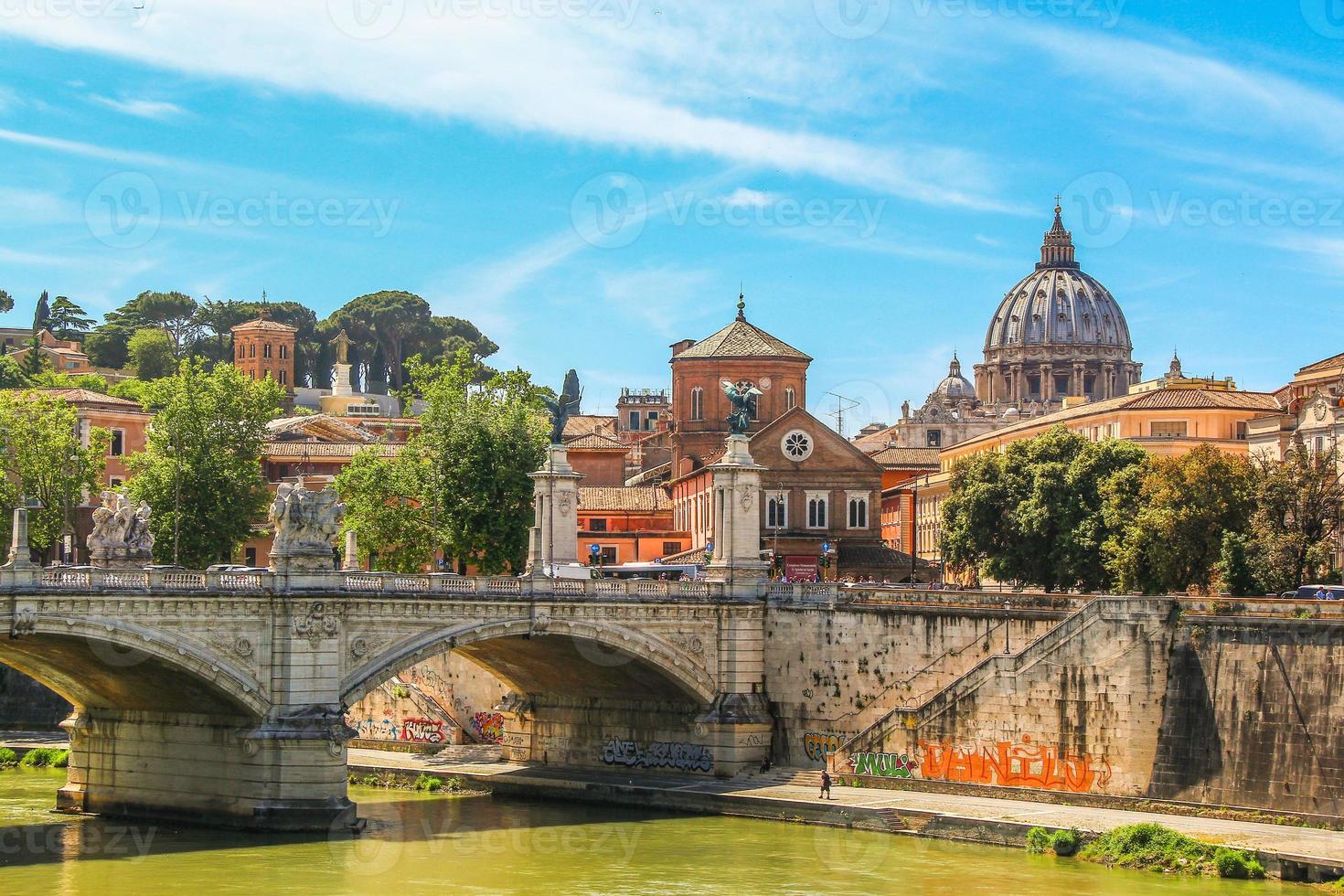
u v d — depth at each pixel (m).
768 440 159.38
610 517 178.00
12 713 145.62
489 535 135.12
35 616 88.06
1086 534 129.50
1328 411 151.00
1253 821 94.88
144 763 104.00
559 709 125.81
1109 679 102.25
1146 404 182.38
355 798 115.62
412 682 132.50
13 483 139.75
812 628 117.06
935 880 87.75
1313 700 94.31
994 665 106.44
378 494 136.88
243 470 144.12
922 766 108.81
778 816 105.88
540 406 146.12
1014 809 100.62
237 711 98.81
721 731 115.69
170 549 139.25
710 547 137.75
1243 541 113.50
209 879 86.38
